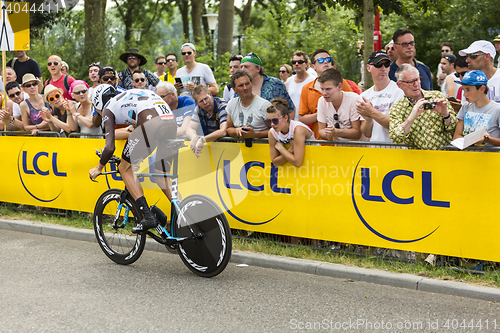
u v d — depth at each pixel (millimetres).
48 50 17297
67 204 5844
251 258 4465
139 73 6164
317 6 7664
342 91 4598
